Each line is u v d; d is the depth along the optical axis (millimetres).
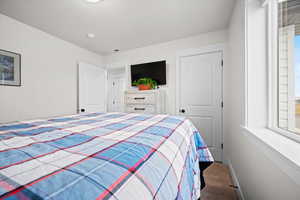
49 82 2363
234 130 1777
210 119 2434
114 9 1738
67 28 2201
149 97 2604
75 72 2830
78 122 1117
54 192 276
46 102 2316
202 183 1301
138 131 804
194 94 2551
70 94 2715
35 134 735
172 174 510
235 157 1707
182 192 560
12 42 1911
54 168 366
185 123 1215
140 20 2000
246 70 1188
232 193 1498
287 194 620
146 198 348
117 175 350
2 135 712
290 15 855
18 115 1968
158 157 506
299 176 495
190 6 1703
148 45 2926
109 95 5484
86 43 2781
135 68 3061
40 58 2240
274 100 1053
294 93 811
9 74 1877
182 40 2627
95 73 3199
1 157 436
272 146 703
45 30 2254
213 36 2369
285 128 915
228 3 1653
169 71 2762
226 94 2289
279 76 993
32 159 423
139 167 409
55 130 829
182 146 767
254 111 1171
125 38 2584
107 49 3115
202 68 2488
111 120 1218
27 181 308
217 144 2369
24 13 1802
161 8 1736
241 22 1354
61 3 1610
